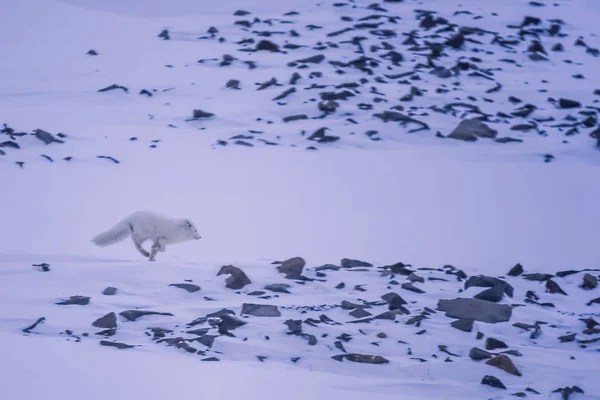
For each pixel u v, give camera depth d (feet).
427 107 503.20
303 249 241.76
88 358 104.99
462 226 281.33
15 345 109.91
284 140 422.82
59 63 582.35
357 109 481.46
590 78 609.83
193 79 549.95
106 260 183.62
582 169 388.16
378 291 169.07
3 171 331.77
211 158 376.48
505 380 119.34
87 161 359.05
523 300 173.58
